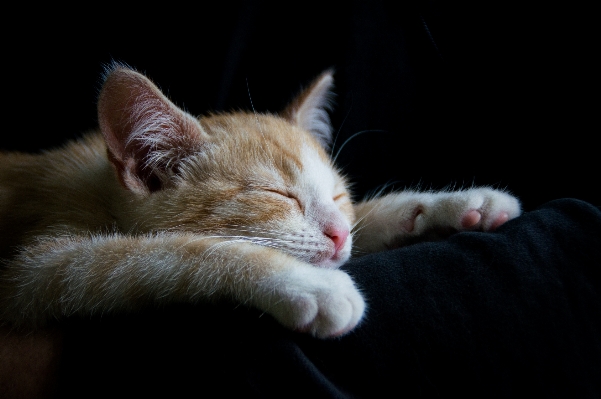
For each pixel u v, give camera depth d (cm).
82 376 27
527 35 37
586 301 27
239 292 28
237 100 43
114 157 31
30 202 33
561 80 36
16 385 27
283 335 26
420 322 26
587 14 35
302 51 43
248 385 25
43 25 41
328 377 26
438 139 41
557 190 35
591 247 28
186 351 26
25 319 30
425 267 28
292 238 31
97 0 41
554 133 36
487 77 38
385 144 42
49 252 30
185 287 28
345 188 37
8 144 43
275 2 42
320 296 26
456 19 39
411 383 26
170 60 42
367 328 26
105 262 29
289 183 33
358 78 42
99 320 29
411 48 41
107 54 42
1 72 42
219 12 41
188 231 31
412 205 35
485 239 29
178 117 32
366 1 41
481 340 26
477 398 26
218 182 32
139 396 26
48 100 43
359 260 29
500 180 38
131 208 32
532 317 27
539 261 28
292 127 37
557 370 26
